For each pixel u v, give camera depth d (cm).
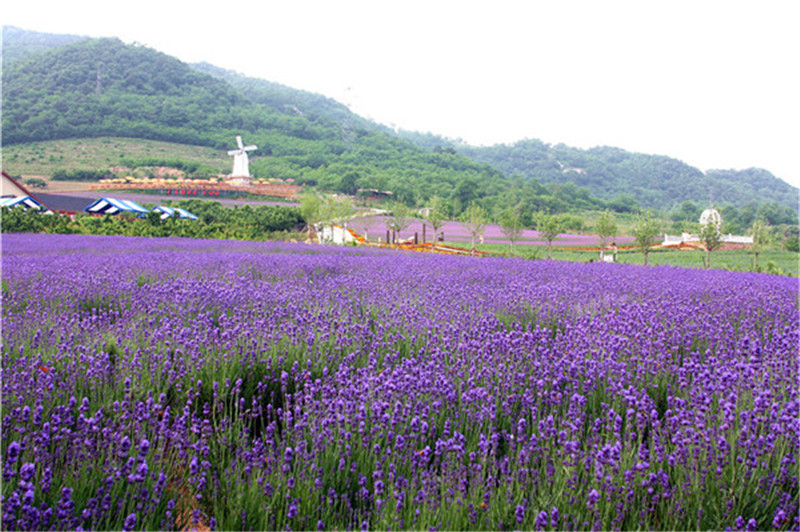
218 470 313
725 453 286
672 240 5241
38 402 346
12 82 19462
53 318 584
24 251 1661
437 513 256
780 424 313
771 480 284
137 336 498
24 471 240
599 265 1672
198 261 1261
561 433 320
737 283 1054
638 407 353
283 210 5147
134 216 4328
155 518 264
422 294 812
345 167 14812
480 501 276
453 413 374
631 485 273
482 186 14125
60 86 19700
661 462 298
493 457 309
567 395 388
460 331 547
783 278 1333
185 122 18562
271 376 441
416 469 306
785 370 404
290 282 938
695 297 827
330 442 314
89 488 274
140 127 16825
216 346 474
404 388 364
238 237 3634
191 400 392
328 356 468
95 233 3297
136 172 12181
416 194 11594
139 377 401
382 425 328
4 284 834
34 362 405
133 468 271
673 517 266
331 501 281
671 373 443
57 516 237
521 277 1131
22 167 12194
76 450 289
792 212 13388
